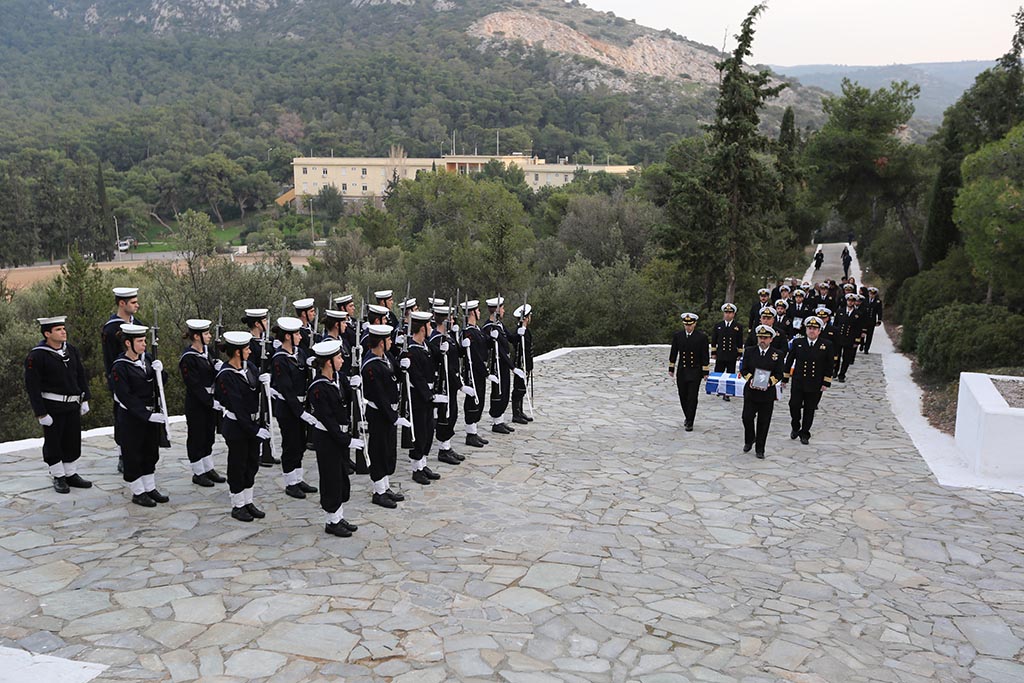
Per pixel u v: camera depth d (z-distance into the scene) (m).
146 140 165.12
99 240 90.88
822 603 7.30
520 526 8.88
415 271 42.50
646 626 6.63
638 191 54.25
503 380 13.20
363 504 9.45
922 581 7.88
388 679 5.61
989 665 6.34
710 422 14.82
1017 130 17.83
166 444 9.90
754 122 26.41
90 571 7.18
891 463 12.08
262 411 10.25
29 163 122.25
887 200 36.38
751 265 27.53
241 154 167.25
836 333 18.55
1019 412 11.23
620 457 12.09
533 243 46.91
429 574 7.45
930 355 19.14
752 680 5.85
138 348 8.80
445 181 59.50
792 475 11.34
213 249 28.16
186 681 5.49
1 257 81.69
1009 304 22.14
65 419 9.12
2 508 8.65
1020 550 8.73
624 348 24.83
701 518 9.43
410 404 10.15
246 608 6.58
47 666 5.61
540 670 5.83
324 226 116.62
